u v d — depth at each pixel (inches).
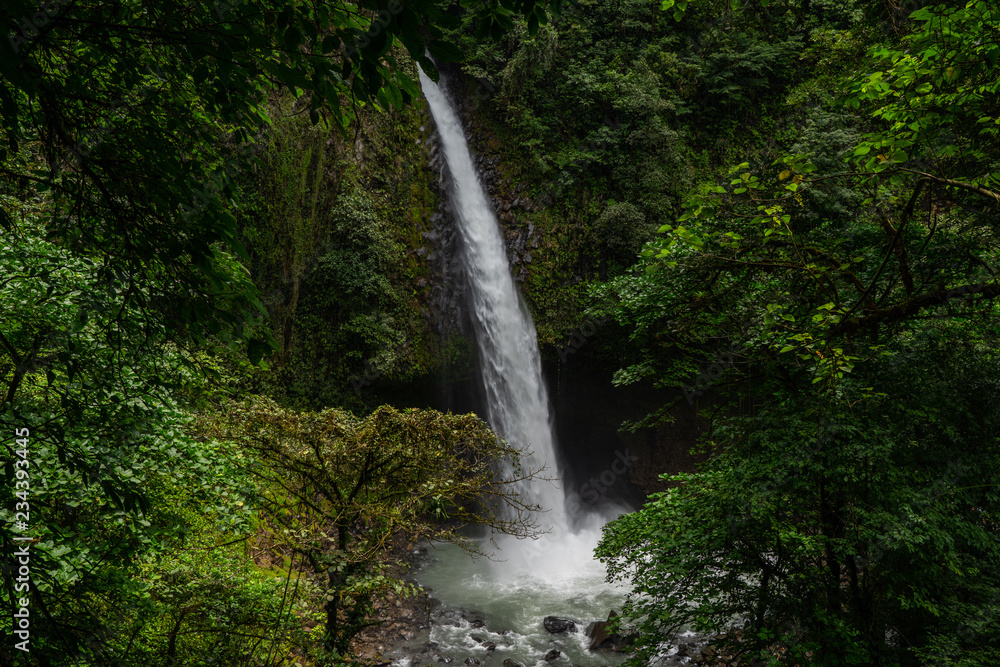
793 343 243.0
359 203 784.9
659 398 940.6
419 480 347.6
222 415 317.4
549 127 922.7
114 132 109.4
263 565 409.7
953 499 285.7
